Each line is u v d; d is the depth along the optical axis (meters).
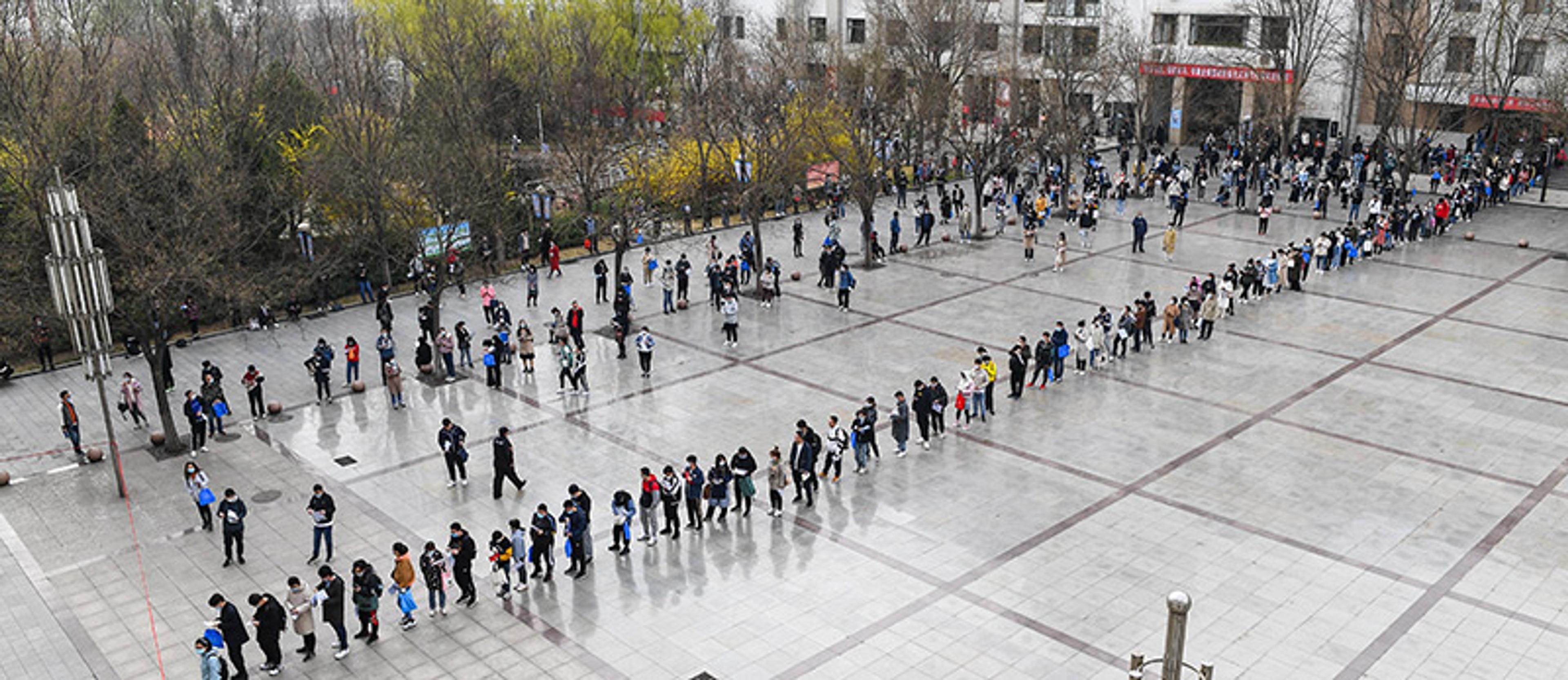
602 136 48.94
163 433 28.39
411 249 39.44
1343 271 42.19
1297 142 64.00
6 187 33.97
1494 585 20.52
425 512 24.25
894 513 23.67
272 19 63.84
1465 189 50.12
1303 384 30.56
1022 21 72.44
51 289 27.20
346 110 40.50
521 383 32.09
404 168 38.97
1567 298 38.28
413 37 58.97
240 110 38.94
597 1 68.31
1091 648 18.78
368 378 32.78
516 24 64.38
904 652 18.78
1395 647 18.67
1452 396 29.58
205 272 32.28
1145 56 66.31
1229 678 17.89
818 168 51.81
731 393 30.78
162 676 18.81
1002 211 48.88
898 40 62.62
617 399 30.58
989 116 55.56
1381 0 61.53
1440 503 23.69
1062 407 29.30
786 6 75.31
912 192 57.44
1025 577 21.02
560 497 24.80
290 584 18.86
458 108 44.00
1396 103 53.81
